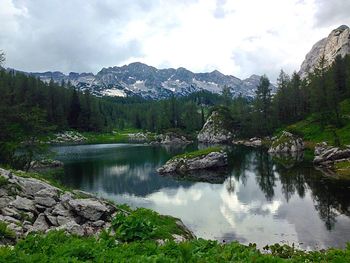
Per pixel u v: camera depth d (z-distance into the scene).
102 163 78.81
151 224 16.25
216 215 36.44
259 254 11.64
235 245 12.62
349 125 98.06
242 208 39.16
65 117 162.00
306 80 150.50
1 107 51.78
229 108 179.75
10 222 16.23
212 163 71.56
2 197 19.08
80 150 110.94
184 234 18.25
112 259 10.74
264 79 150.62
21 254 10.48
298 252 19.06
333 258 12.70
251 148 113.88
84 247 11.44
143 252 11.75
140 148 119.88
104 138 167.62
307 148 95.56
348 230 30.02
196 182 57.00
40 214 17.92
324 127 103.94
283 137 101.12
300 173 60.41
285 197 43.56
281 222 33.16
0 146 46.72
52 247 11.88
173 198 45.16
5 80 153.12
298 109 137.25
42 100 156.75
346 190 45.16
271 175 60.66
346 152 68.81
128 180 58.66
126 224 15.35
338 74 128.50
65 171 67.06
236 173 65.31
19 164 47.91
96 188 51.75
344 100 119.44
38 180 23.61
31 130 54.28
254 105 151.62
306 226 31.59
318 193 44.41
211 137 157.00
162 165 76.00
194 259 10.70
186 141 159.62
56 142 140.75
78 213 17.91
